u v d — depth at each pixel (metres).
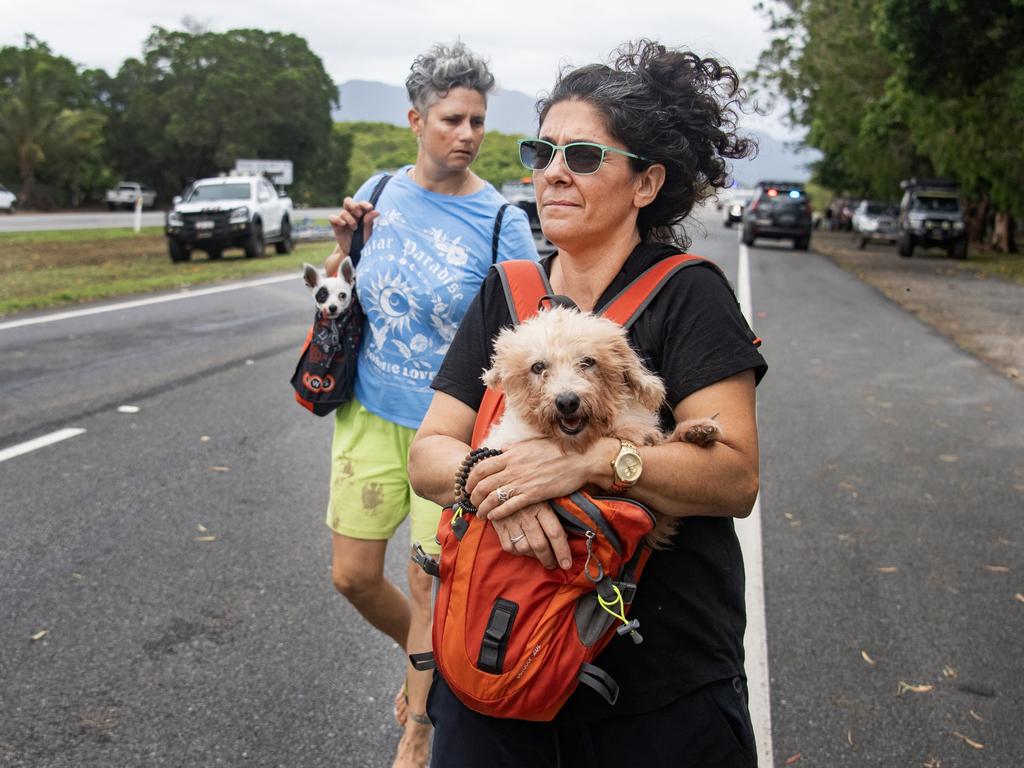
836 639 4.15
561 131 2.05
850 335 13.02
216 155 71.19
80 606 4.20
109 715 3.38
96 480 5.86
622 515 1.72
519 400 1.83
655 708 1.88
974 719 3.54
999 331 13.94
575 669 1.71
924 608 4.48
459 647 1.77
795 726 3.48
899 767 3.24
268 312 13.02
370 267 3.18
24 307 12.70
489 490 1.74
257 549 4.89
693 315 1.93
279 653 3.87
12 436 6.73
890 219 35.59
